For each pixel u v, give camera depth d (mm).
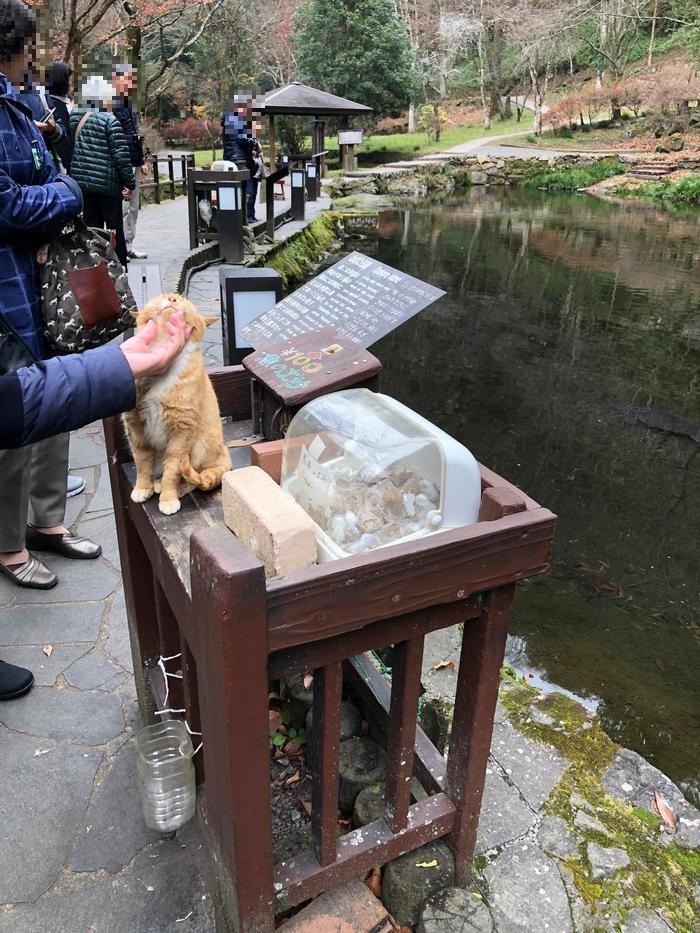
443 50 32500
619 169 24422
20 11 2318
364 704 2072
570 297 10375
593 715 2426
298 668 1276
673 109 27406
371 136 31797
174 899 1694
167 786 1731
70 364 1386
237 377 2178
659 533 4625
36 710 2250
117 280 2412
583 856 1861
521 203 20859
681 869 1906
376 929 1572
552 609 3842
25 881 1733
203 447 1669
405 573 1264
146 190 14094
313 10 25250
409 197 21688
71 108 5703
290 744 2113
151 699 2062
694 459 5676
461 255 13156
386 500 1500
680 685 3332
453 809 1643
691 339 8625
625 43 30922
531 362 7766
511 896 1734
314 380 1846
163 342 1499
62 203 2182
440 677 2469
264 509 1334
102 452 4008
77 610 2721
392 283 2391
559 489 5172
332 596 1208
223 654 1141
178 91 28062
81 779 2010
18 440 1355
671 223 17312
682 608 3898
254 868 1362
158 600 1732
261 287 3225
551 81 34781
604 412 6547
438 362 7691
